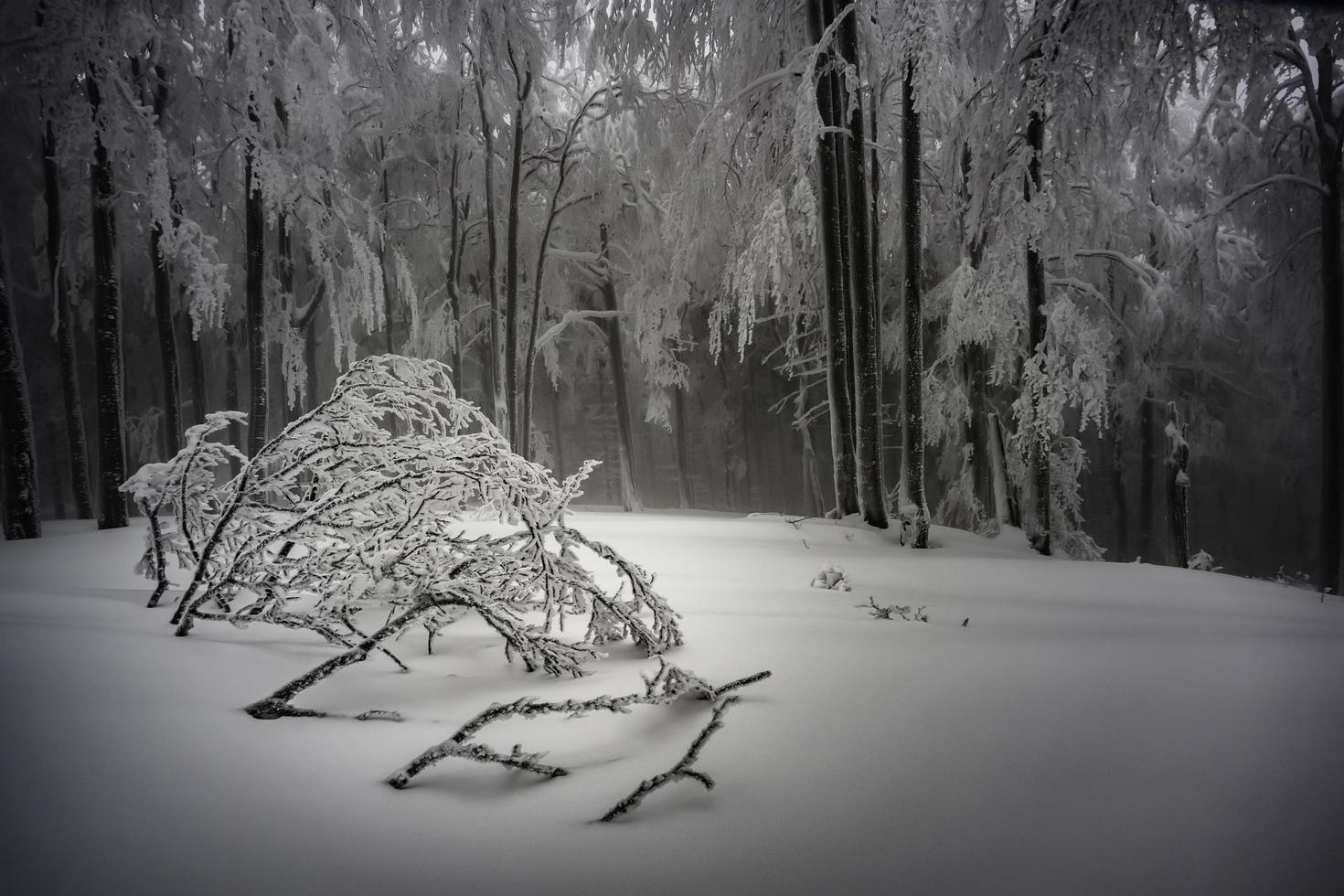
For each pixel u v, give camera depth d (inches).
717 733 96.4
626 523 487.8
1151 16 376.5
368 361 155.8
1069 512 499.2
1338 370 600.4
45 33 428.5
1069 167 401.1
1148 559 838.5
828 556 346.9
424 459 144.0
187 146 578.6
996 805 76.4
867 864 64.2
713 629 165.8
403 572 140.6
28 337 910.4
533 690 112.9
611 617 146.7
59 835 61.7
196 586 134.7
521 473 146.6
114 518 478.0
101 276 472.1
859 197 436.5
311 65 531.2
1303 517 865.5
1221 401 857.5
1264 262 737.6
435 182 792.3
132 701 92.8
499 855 64.5
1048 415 403.5
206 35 533.6
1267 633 191.9
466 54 711.7
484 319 842.8
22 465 427.2
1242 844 68.5
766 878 61.7
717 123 505.0
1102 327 562.6
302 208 560.7
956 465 698.2
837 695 114.5
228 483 160.6
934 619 195.8
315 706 100.9
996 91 424.5
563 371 1027.9
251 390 516.7
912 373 419.2
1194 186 687.1
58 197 594.9
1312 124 621.6
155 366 979.9
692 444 1226.6
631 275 813.9
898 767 86.1
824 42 416.2
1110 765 87.9
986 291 428.5
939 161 567.2
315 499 147.3
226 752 81.8
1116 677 130.3
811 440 922.1
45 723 82.8
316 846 64.3
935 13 409.1
